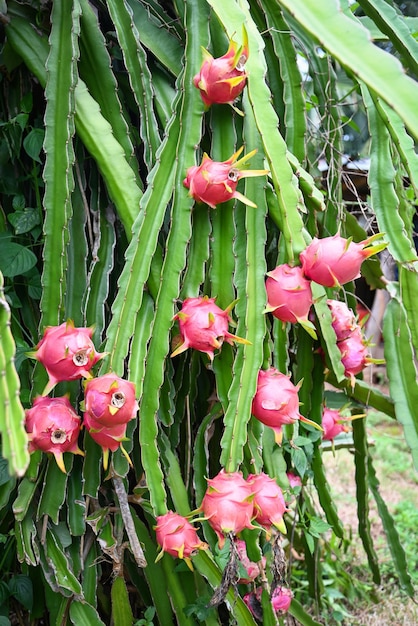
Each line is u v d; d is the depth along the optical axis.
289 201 1.05
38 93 1.36
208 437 1.29
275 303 1.06
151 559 1.29
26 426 1.03
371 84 0.90
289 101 1.30
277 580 1.12
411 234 1.44
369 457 1.69
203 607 1.22
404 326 1.35
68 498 1.19
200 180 1.08
